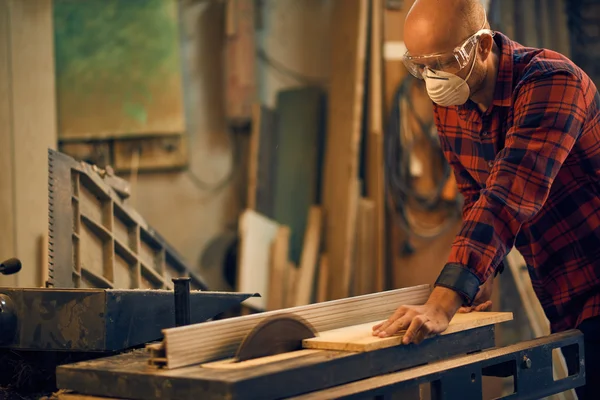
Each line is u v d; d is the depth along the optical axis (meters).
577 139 1.80
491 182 1.64
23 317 1.64
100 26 4.49
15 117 3.57
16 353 1.80
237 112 4.73
